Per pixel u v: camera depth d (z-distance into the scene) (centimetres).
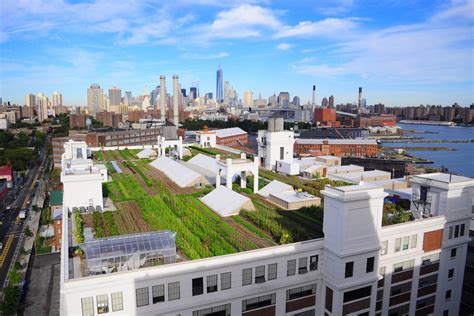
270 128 8688
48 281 7475
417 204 5153
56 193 9812
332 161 10631
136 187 6731
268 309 3828
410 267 4656
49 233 9731
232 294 3566
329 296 4009
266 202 5853
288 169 8100
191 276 3394
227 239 4300
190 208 5541
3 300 6562
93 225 4731
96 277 3055
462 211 4941
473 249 5638
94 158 10119
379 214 3991
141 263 3456
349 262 3881
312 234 4362
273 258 3731
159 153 10519
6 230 10806
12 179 16112
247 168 6372
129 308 3216
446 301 5116
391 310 4622
